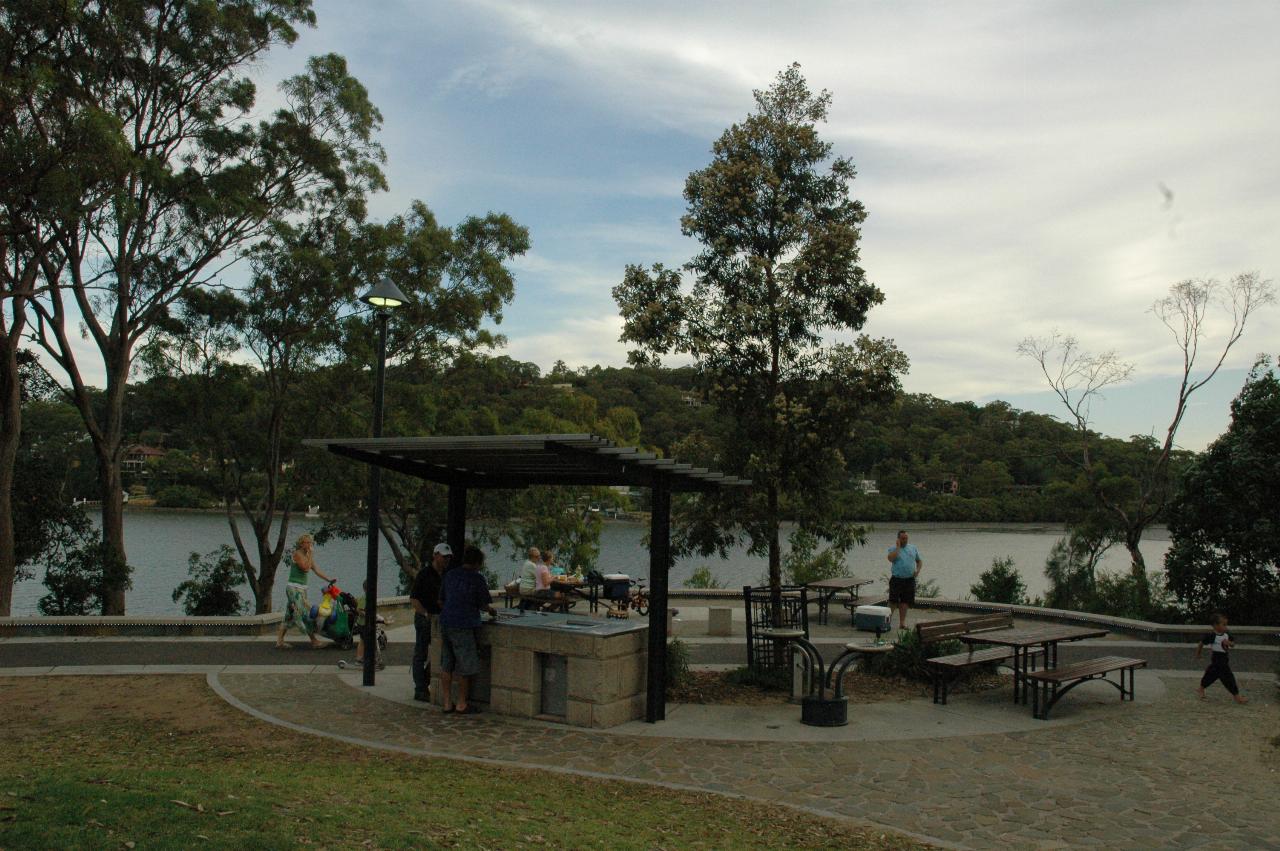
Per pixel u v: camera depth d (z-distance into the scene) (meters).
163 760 7.12
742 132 12.84
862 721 9.55
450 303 25.58
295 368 24.50
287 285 23.91
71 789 5.21
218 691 10.27
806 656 10.17
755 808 6.64
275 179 23.88
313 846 4.57
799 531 15.74
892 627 16.86
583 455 8.48
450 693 9.53
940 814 6.68
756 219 12.66
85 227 20.22
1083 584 21.64
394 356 26.33
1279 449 18.86
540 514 28.48
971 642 11.08
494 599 19.66
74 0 16.56
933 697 10.81
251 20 21.70
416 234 24.72
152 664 12.05
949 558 40.28
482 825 5.49
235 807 5.14
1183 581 19.70
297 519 57.84
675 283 12.91
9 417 19.53
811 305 12.50
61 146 16.11
